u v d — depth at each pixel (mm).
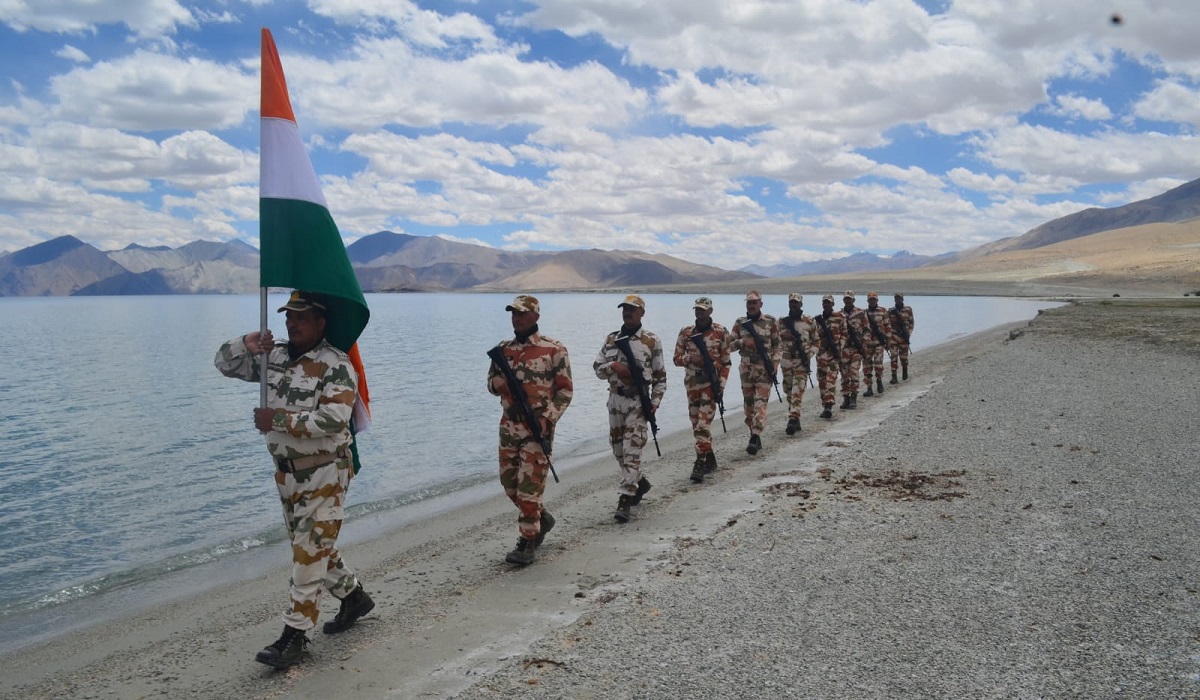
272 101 5160
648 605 5633
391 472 13305
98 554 9266
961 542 6719
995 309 83500
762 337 11867
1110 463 9352
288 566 8375
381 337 54188
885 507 8000
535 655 4859
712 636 5000
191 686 4961
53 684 5316
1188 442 10344
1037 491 8281
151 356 42594
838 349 15438
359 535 9281
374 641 5441
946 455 10328
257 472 14047
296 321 4969
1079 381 17047
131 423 19906
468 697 4348
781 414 17000
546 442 7070
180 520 10828
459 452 15000
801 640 4879
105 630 6566
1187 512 7281
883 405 16781
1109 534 6734
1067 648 4625
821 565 6309
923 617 5160
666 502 9375
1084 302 86250
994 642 4746
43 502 11914
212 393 26219
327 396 4891
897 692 4176
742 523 7789
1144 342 26953
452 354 39500
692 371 10484
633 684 4383
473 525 9328
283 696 4617
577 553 7441
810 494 8797
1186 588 5465
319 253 5027
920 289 170000
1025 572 5918
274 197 5051
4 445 16984
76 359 40594
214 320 99625
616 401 8727
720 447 13062
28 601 7574
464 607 6066
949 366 23766
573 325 67500
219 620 6559
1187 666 4340
